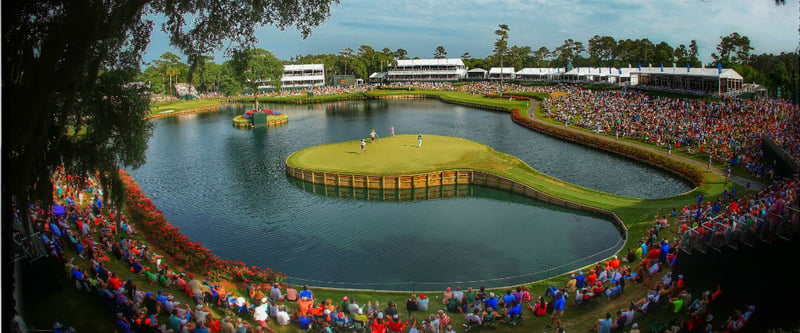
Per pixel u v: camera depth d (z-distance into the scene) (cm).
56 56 2144
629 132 9519
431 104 17738
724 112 9831
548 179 6862
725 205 5044
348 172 7056
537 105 14925
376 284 4106
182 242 4191
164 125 13175
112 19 2422
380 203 6406
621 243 4697
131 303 2636
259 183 7331
